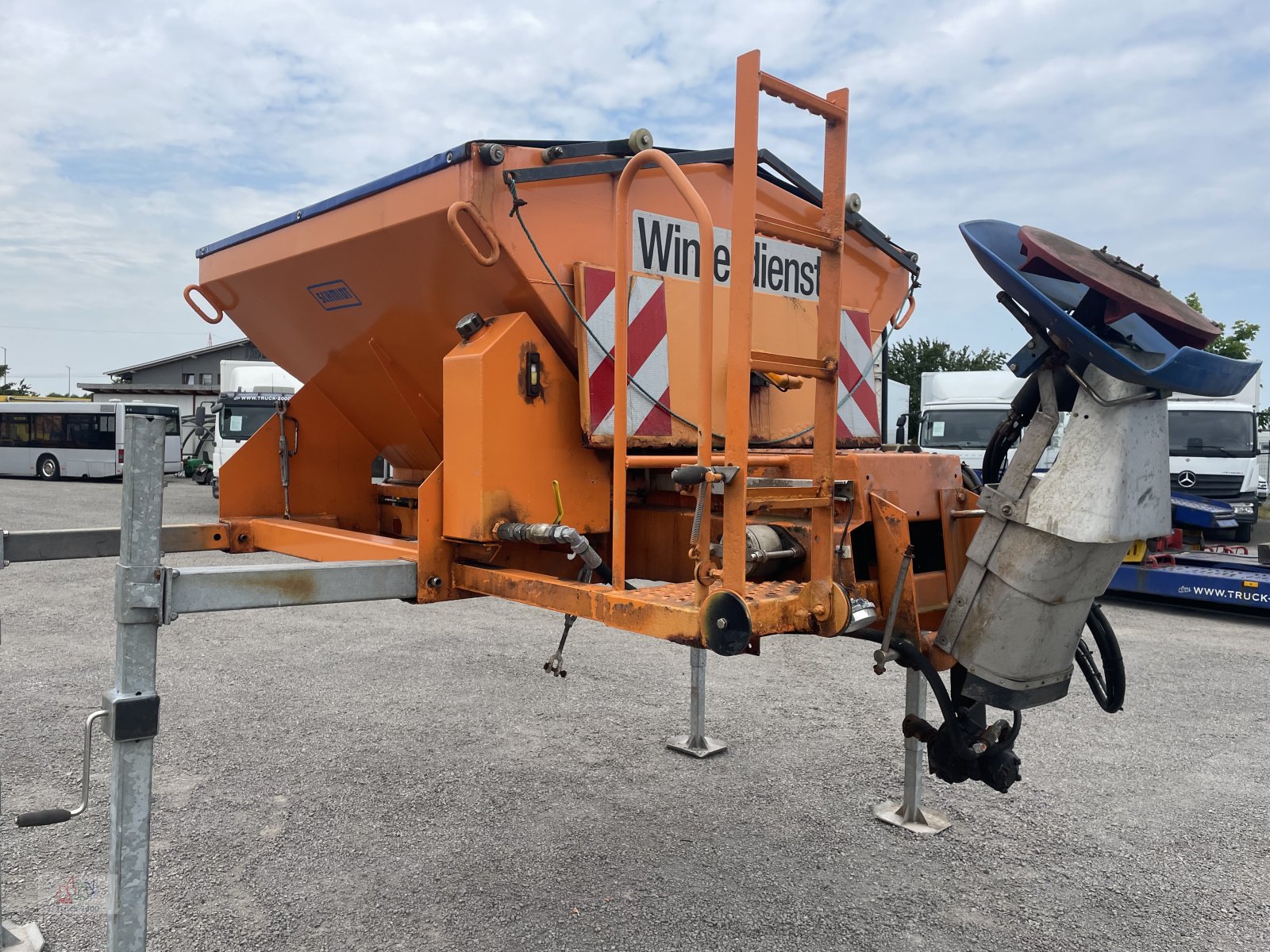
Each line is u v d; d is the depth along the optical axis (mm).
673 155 3350
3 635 7121
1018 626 2682
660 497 3508
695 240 3477
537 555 3295
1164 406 2615
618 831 3805
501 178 2941
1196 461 14492
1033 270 2652
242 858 3500
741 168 2275
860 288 4188
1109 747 4914
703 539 2400
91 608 8227
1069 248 2607
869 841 3756
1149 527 2568
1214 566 8852
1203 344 2666
